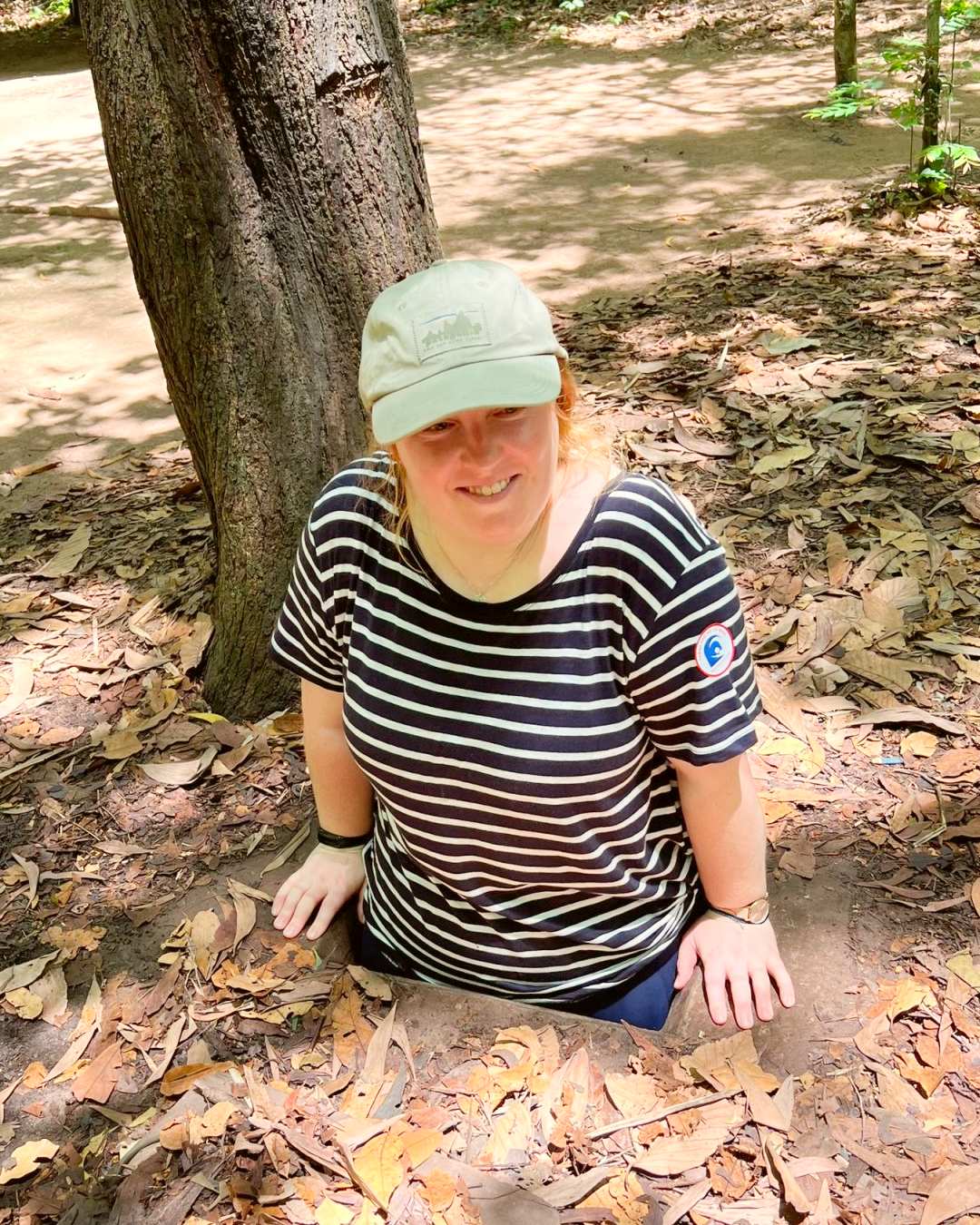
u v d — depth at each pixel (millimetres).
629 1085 1703
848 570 2828
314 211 2445
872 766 2268
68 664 2992
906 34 9750
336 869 2084
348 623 1613
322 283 2502
